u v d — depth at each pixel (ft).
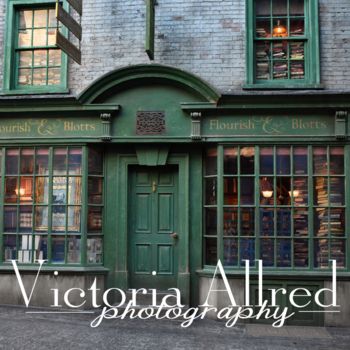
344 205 27.76
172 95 28.96
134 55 29.81
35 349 21.26
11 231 29.73
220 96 27.66
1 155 30.01
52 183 29.60
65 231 29.27
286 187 28.22
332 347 22.99
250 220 28.25
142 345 22.35
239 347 22.57
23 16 31.42
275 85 28.73
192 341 23.29
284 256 27.89
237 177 28.48
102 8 30.35
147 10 27.53
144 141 28.89
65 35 30.58
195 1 29.81
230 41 29.35
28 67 30.89
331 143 27.94
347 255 27.40
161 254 29.73
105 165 29.96
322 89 28.45
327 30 29.01
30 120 29.71
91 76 29.99
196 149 29.53
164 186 30.07
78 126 29.37
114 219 29.66
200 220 29.14
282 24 29.84
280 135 28.14
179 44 29.55
